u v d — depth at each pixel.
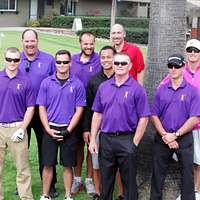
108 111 4.91
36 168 6.80
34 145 7.80
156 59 5.49
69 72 5.43
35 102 5.36
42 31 30.86
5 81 5.20
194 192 5.11
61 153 5.45
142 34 27.23
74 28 30.08
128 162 4.89
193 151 5.10
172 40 5.44
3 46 20.02
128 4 39.78
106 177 5.05
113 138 4.93
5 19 34.44
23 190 5.43
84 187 6.18
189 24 20.09
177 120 4.96
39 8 36.06
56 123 5.35
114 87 4.90
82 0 38.19
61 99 5.33
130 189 4.95
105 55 5.36
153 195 5.20
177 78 4.93
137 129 4.91
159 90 5.05
